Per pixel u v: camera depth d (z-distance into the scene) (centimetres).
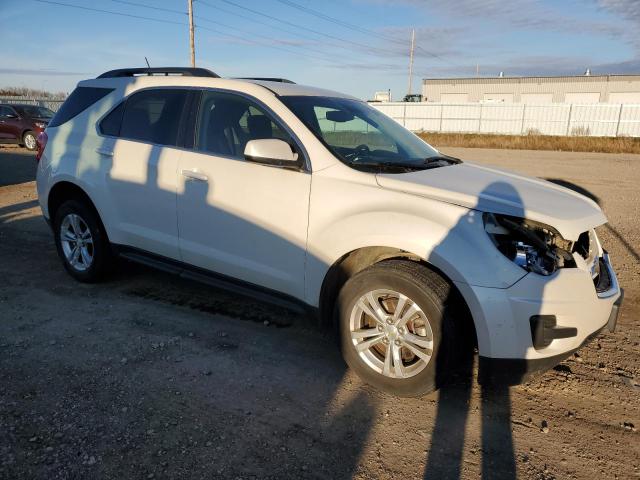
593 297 292
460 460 267
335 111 400
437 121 3788
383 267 309
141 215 428
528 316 279
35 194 980
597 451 277
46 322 410
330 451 270
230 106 389
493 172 391
